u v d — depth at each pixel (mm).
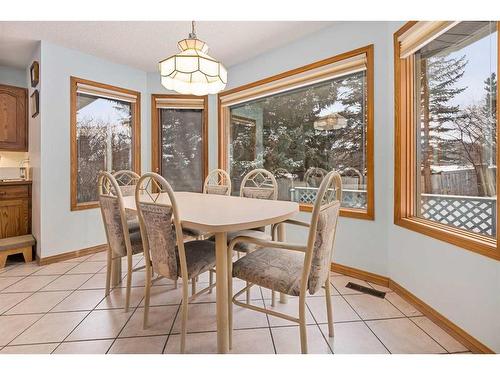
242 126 3561
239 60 3344
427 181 1964
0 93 3049
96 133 3299
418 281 1858
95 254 3148
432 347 1467
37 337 1561
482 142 1556
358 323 1697
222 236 1358
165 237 1431
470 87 1617
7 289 2195
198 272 1508
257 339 1548
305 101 2889
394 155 2111
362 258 2365
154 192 3688
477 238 1455
